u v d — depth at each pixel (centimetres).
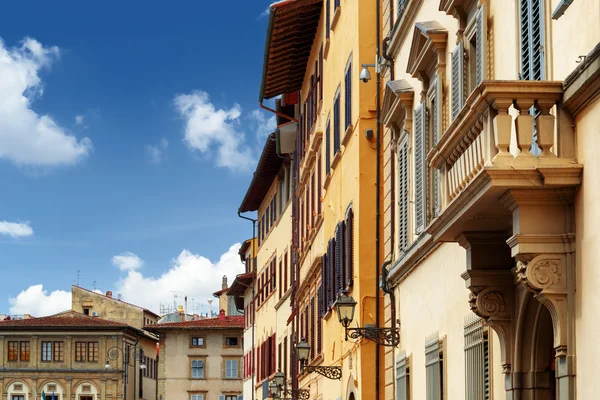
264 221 6400
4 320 11331
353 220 2683
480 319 1628
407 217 2234
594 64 1094
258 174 5838
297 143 4481
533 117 1196
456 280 1803
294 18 3612
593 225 1139
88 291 12338
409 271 2206
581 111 1168
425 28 1872
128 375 10725
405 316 2269
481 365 1627
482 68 1542
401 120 2323
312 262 3753
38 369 10512
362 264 2572
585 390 1162
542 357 1434
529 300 1422
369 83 2625
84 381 10512
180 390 10450
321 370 3083
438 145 1411
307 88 4050
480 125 1255
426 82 1998
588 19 1159
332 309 3105
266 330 6162
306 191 4112
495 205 1274
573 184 1176
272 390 4088
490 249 1470
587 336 1159
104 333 10569
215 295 12312
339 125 2997
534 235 1198
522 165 1177
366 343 2541
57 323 10588
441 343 1902
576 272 1189
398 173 2353
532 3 1339
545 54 1277
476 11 1620
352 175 2703
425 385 2044
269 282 6044
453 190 1389
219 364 10488
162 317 12900
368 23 2658
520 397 1443
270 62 3972
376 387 2503
